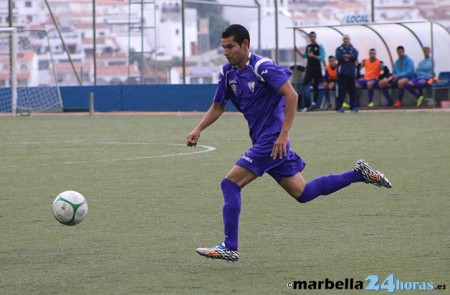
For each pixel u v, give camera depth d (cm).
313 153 4447
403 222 2573
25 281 1911
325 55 8394
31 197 3167
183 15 8719
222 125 6644
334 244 2273
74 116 8125
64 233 2478
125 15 10225
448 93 8244
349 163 4009
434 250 2180
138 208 2891
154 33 9312
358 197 3053
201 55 10069
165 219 2683
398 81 7906
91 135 5850
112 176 3700
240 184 2094
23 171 3912
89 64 10388
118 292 1805
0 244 2328
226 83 2156
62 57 10469
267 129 2112
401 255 2128
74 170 3925
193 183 3466
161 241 2345
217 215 2747
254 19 9869
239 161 2100
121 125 6788
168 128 6394
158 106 8738
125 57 10256
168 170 3878
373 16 8750
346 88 7712
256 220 2647
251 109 2120
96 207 2920
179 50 9956
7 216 2775
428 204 2884
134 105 8788
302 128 6078
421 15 10650
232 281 1892
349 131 5762
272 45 9781
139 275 1956
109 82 10306
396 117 6981
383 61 8462
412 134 5434
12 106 8681
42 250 2244
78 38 10412
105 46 10356
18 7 10388
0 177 3716
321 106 8219
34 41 10450
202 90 8631
